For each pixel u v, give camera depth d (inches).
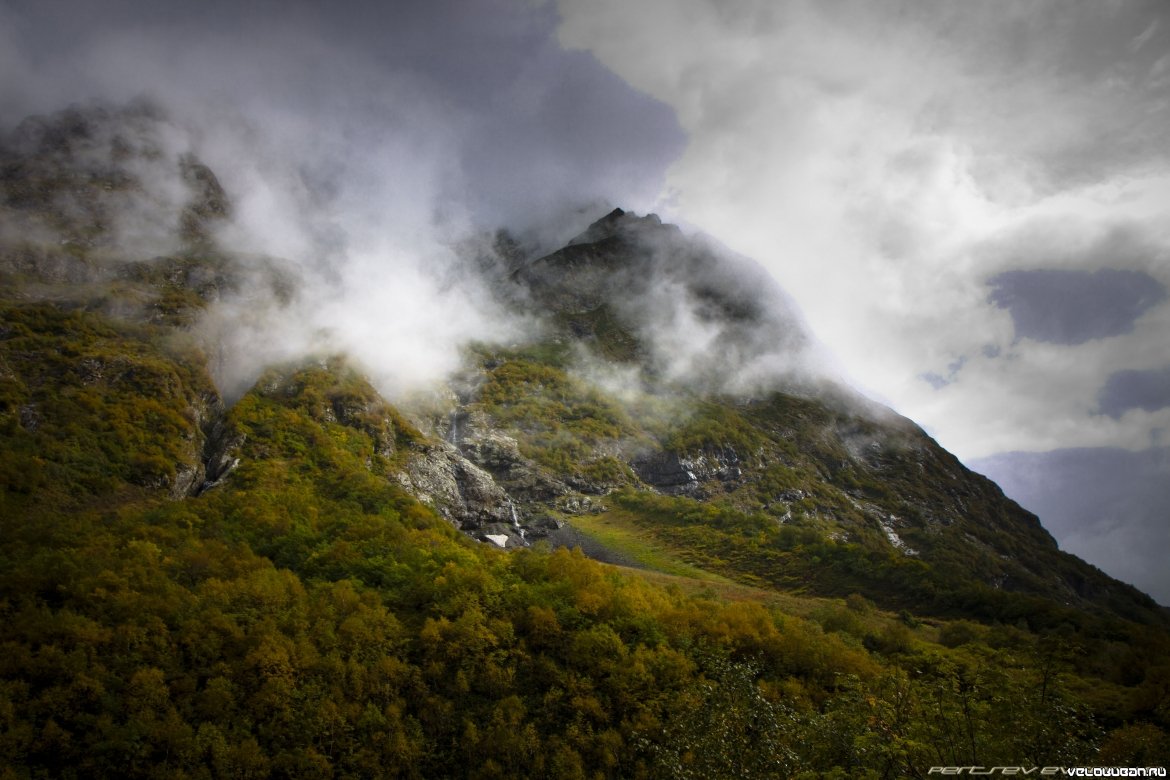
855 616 5526.6
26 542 3708.2
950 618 6397.6
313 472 6274.6
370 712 3213.6
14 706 2758.4
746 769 1884.8
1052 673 1984.5
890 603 6845.5
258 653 3186.5
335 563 4266.7
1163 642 4901.6
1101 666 4308.6
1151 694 3361.2
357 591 3978.8
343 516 5167.3
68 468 4680.1
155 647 3134.8
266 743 3011.8
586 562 4909.0
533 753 3245.6
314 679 3238.2
